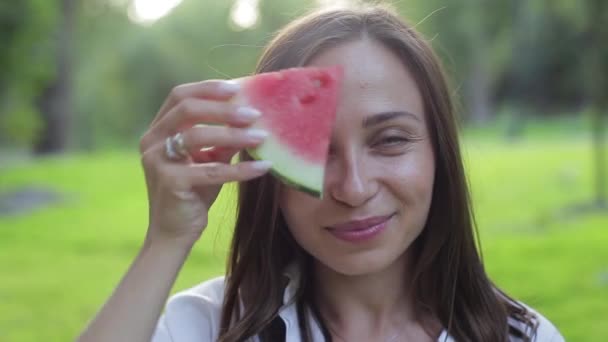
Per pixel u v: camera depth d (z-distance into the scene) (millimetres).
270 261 2059
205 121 1595
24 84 19188
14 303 7273
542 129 33844
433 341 2064
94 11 31328
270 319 1999
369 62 1741
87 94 35156
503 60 34406
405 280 2098
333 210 1733
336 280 2047
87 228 12086
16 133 22422
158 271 1669
